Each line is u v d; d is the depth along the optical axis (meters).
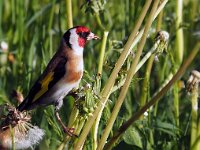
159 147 11.08
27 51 14.48
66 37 10.58
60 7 13.97
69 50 10.46
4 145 9.34
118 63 8.62
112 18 15.27
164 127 10.96
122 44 9.85
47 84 10.25
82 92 8.59
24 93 12.49
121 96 8.66
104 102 8.64
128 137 10.45
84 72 10.52
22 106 10.22
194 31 14.93
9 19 15.70
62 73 10.26
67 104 11.59
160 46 9.66
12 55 14.32
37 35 14.38
